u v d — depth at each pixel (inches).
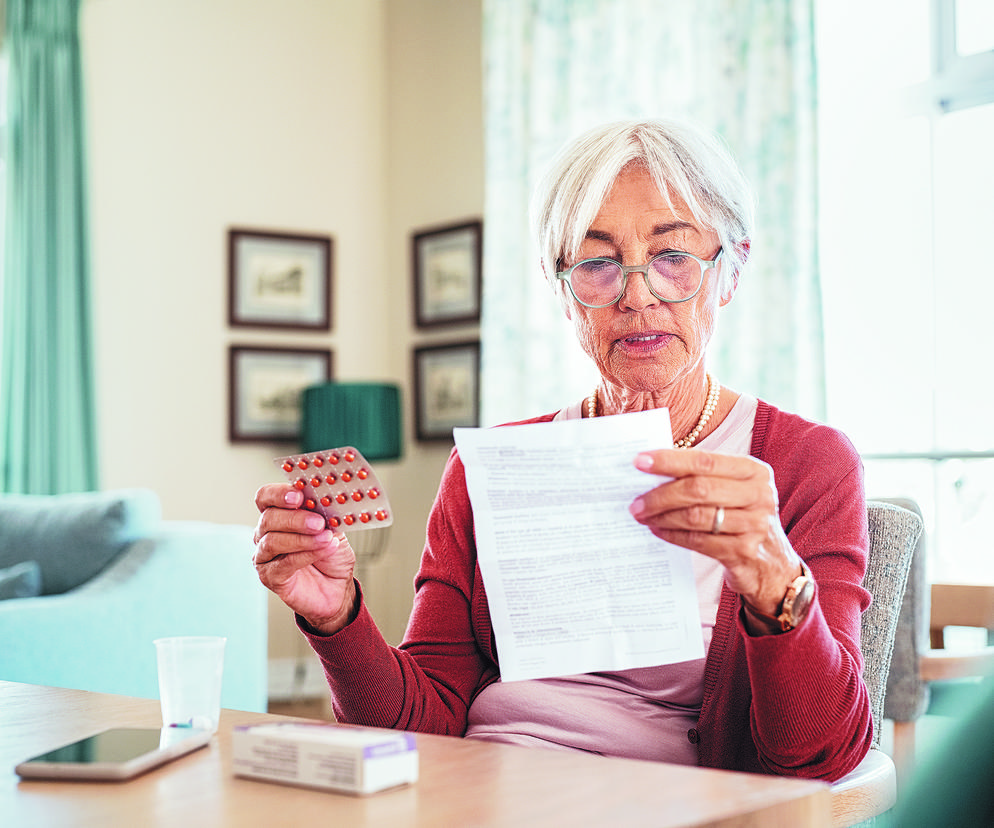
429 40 213.8
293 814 28.8
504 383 183.3
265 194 213.3
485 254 186.5
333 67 218.7
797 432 55.1
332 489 44.9
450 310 205.6
